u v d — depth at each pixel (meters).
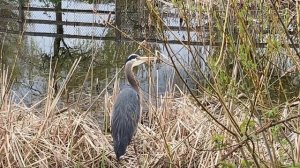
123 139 6.82
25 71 11.09
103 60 12.07
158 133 7.34
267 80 4.70
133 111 7.09
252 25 4.27
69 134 7.27
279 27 4.25
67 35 13.87
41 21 14.61
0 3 15.86
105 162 6.85
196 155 6.76
